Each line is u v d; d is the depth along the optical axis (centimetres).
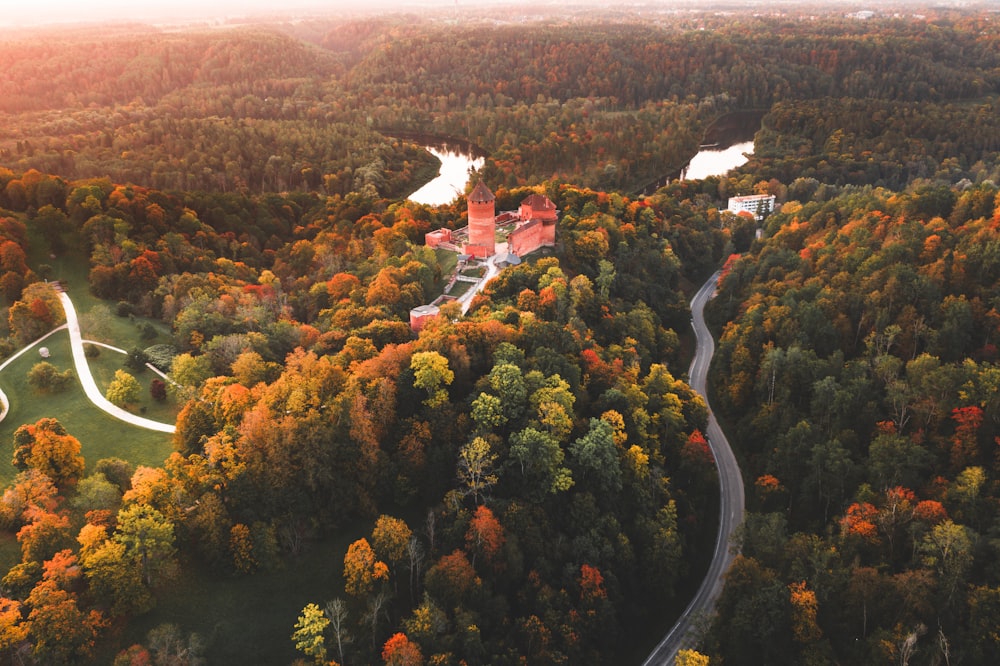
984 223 19012
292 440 11431
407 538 10875
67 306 18400
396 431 12644
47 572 9394
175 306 17950
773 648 11000
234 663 9562
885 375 15875
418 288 18775
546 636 10731
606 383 15400
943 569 11250
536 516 12194
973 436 13788
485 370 14475
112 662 9156
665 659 11931
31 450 11481
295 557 10938
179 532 10462
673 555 12706
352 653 9850
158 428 13462
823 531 13962
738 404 18150
